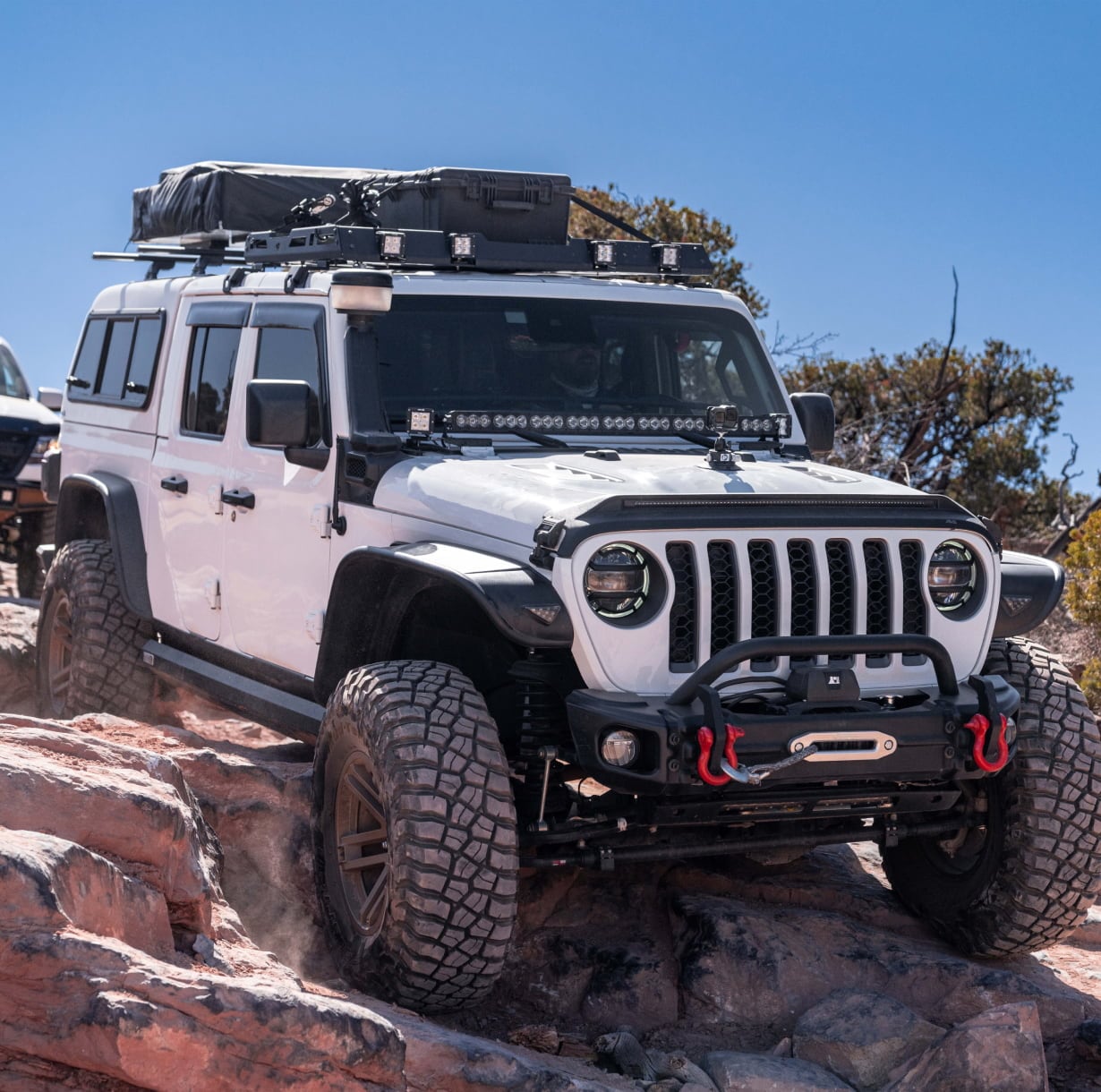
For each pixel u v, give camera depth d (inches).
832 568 180.9
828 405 243.0
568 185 247.8
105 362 306.5
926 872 212.2
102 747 168.4
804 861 237.5
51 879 125.1
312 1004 125.0
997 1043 168.2
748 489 184.7
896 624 181.9
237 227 277.9
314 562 213.9
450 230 240.7
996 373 952.3
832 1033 178.4
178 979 122.6
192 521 253.6
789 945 196.4
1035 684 196.1
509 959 195.5
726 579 174.9
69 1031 119.5
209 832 184.2
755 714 168.7
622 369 228.8
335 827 187.0
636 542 170.1
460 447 205.5
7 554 518.6
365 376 210.1
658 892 217.2
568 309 229.0
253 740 292.4
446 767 165.8
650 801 171.3
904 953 199.3
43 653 303.4
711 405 232.8
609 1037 175.9
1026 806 191.8
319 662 204.5
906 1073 170.9
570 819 179.6
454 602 198.1
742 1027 188.1
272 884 200.2
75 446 312.8
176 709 295.7
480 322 222.5
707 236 756.0
